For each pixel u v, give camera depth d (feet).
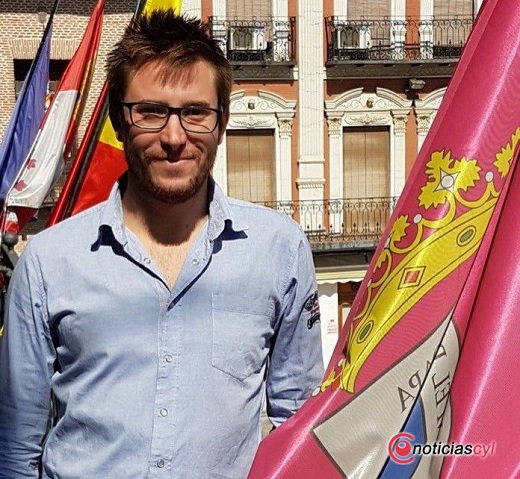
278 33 70.08
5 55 63.67
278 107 70.85
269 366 11.03
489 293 10.37
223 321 10.02
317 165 71.92
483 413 10.11
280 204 71.77
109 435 9.72
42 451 10.65
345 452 10.28
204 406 9.81
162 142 9.80
